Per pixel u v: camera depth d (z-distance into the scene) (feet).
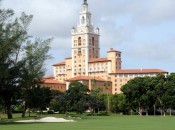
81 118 306.35
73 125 187.83
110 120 268.82
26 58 274.16
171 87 456.45
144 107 485.56
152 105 482.28
